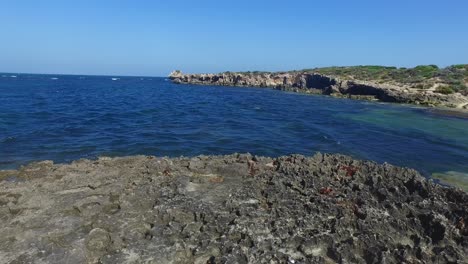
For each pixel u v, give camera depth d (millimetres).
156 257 8977
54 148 24250
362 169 15680
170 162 16297
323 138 30125
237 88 111562
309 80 100312
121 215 10914
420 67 93562
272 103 61875
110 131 30766
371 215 11156
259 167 15859
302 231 10273
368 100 70062
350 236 10133
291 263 8883
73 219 10609
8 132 28453
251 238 9703
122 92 85375
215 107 53156
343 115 46188
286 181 13852
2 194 12438
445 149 27141
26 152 23000
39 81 141250
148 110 46594
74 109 45125
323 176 14570
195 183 13914
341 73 100625
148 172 14961
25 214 10875
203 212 11008
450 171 21266
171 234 9953
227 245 9438
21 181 14305
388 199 12828
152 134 29953
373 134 32812
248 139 29219
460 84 70125
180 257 9109
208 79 140500
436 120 43094
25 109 42750
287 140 29281
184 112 45719
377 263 9164
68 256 8820
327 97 77000
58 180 13844
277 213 11164
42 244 9281
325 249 9734
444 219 11047
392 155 25078
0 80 137875
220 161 16688
